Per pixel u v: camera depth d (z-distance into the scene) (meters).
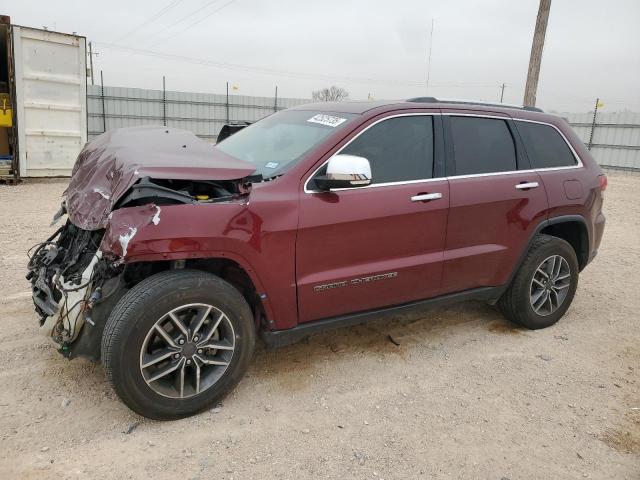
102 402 3.26
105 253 2.83
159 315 2.89
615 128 24.16
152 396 2.96
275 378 3.64
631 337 4.58
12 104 11.36
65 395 3.31
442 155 3.88
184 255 2.92
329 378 3.68
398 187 3.63
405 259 3.73
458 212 3.88
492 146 4.20
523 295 4.42
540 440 3.11
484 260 4.11
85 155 3.96
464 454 2.95
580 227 4.77
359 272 3.52
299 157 3.44
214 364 3.17
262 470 2.75
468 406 3.42
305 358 3.94
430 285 3.90
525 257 4.39
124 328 2.81
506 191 4.12
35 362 3.67
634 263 6.93
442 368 3.89
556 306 4.68
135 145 3.47
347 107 3.91
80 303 2.97
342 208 3.39
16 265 5.66
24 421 3.04
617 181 19.45
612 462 2.94
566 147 4.70
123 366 2.84
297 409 3.30
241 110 29.92
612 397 3.60
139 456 2.80
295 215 3.23
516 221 4.21
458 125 4.04
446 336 4.44
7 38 11.02
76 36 11.74
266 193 3.19
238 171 3.11
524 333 4.57
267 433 3.05
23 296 4.78
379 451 2.94
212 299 3.04
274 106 30.72
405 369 3.85
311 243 3.32
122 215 2.84
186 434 3.01
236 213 3.06
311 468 2.78
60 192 10.99
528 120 4.50
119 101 27.12
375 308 3.76
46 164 12.03
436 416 3.29
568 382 3.78
